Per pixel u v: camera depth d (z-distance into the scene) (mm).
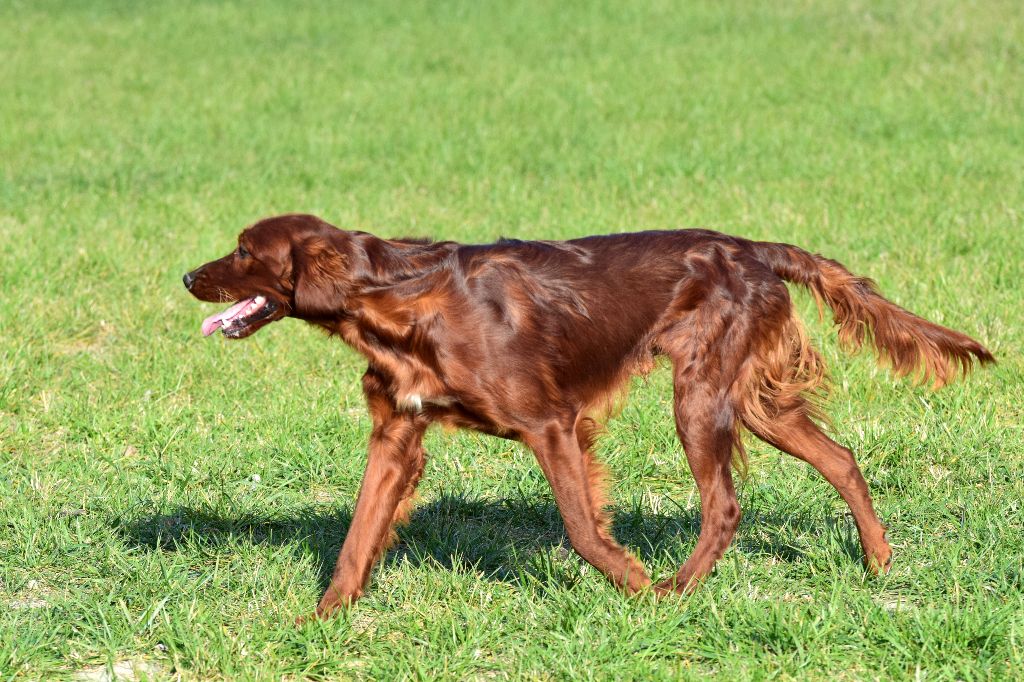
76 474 9125
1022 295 12555
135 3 40188
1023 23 30906
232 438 9773
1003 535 7836
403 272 6984
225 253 14898
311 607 7188
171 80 28656
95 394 10672
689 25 33844
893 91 24922
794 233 15289
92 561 7793
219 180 19406
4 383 10688
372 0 39812
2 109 25359
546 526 8594
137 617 7051
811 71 27141
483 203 17719
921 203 16766
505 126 23094
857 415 10086
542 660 6527
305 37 34250
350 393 10844
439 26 35312
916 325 7922
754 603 6941
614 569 7047
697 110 23984
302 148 21906
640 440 9719
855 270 13797
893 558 7762
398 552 8180
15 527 8203
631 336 7441
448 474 9305
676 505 8734
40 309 12734
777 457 9461
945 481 8836
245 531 8422
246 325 7180
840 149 20594
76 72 29812
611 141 21688
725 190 18000
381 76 28656
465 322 6914
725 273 7492
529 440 7062
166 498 8766
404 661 6441
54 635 6754
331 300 6934
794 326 7719
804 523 8422
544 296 7145
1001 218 15734
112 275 14078
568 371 7219
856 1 35094
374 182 19375
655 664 6402
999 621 6527
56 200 17891
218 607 7145
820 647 6508
